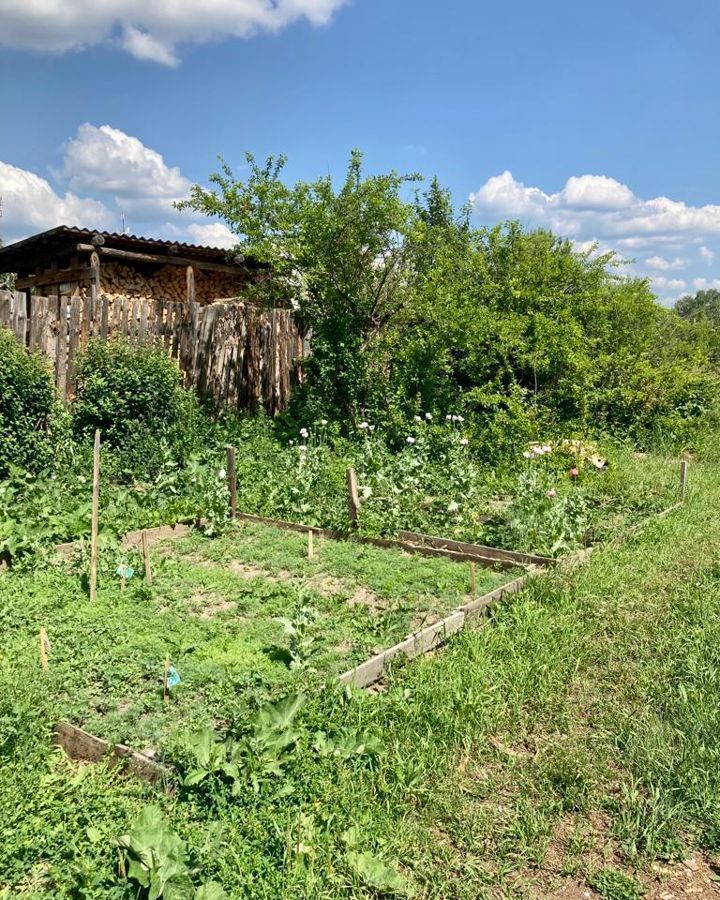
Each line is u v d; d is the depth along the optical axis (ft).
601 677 16.21
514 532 26.05
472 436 40.68
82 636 16.89
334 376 42.24
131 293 51.21
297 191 44.88
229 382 43.04
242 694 14.33
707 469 41.75
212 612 19.03
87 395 34.14
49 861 10.28
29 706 13.28
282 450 37.99
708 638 17.74
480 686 15.07
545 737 13.91
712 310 175.83
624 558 23.75
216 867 10.10
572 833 11.47
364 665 15.53
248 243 47.75
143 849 9.82
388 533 26.86
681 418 50.80
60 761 12.46
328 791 11.55
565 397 46.32
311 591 19.85
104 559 21.88
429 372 42.47
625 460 41.75
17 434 29.71
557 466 37.78
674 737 13.85
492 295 47.70
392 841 10.85
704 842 11.34
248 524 27.91
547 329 44.42
